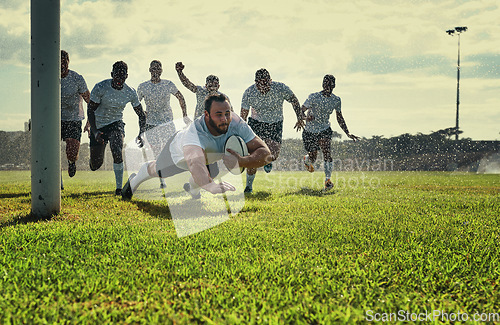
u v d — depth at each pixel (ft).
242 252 10.24
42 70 14.62
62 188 27.66
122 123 23.80
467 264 9.53
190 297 7.40
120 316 6.64
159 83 26.84
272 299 7.29
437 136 99.35
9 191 25.34
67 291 7.72
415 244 11.28
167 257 9.80
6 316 6.51
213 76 26.73
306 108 29.09
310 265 9.16
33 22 14.53
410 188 31.04
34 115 14.89
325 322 6.43
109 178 42.93
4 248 10.41
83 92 24.81
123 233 12.44
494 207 19.53
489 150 96.22
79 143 25.61
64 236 11.93
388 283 8.27
